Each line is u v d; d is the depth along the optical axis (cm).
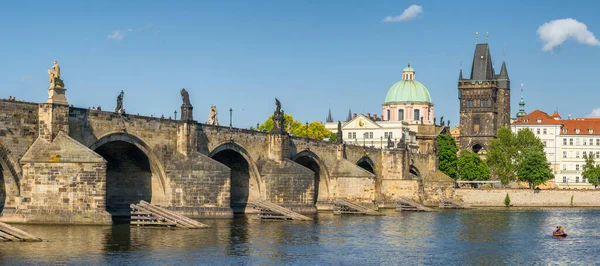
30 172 10712
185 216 12250
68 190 10706
